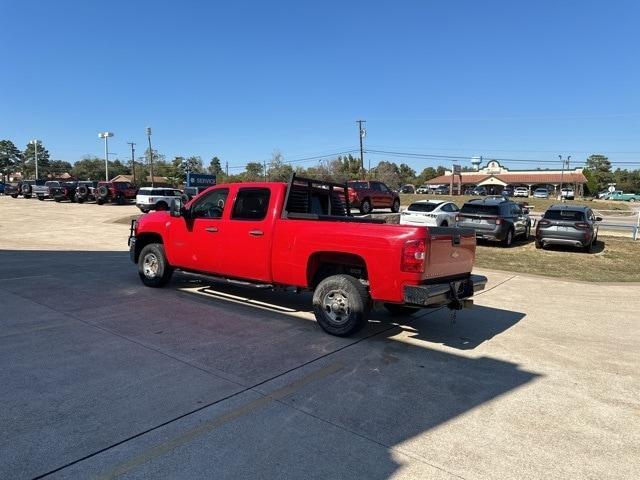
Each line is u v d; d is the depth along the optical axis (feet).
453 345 19.53
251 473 10.07
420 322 23.04
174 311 22.88
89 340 18.16
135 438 11.26
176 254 26.32
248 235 22.62
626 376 16.55
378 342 19.52
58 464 10.11
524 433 12.29
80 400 13.09
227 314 22.70
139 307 23.41
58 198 137.80
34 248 47.96
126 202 129.90
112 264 36.96
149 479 9.74
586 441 11.99
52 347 17.25
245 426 12.08
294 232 20.99
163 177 334.03
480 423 12.76
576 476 10.45
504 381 15.78
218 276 24.66
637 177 397.19
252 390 14.28
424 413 13.23
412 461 10.81
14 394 13.33
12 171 398.83
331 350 18.21
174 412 12.64
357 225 19.24
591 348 19.65
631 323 24.02
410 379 15.66
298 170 252.01
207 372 15.48
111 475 9.81
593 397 14.69
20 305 23.13
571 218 51.31
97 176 410.93
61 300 24.39
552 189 310.65
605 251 52.34
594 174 382.01
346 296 19.49
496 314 25.23
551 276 38.47
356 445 11.39
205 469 10.15
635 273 41.24
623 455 11.38
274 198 22.03
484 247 54.95
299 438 11.60
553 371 16.84
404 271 17.97
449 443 11.67
